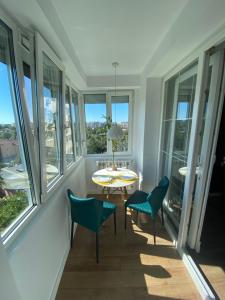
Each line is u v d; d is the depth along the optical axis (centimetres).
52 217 153
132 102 346
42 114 135
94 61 243
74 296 150
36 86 128
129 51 212
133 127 356
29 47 126
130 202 231
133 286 158
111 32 167
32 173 129
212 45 139
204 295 144
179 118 217
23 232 111
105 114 353
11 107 111
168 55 179
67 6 129
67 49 169
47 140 159
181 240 193
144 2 125
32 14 107
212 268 171
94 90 342
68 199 206
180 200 212
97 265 181
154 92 271
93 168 357
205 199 175
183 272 172
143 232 234
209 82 157
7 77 108
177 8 132
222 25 123
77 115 330
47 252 140
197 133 165
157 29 162
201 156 168
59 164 202
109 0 123
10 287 79
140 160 320
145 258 190
